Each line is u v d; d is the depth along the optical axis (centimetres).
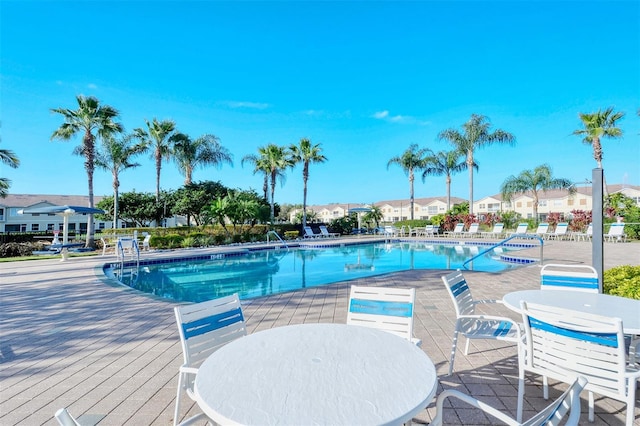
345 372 159
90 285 759
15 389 288
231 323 247
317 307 542
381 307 275
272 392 141
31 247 1684
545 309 224
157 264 1241
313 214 4109
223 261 1405
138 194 2673
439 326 438
